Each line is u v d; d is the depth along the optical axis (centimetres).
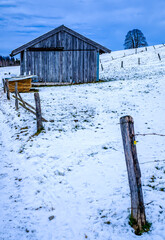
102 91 1817
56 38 2269
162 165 582
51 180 565
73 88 2030
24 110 1253
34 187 536
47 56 2298
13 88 1909
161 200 429
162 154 654
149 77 2219
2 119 1202
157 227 358
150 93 1562
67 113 1203
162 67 2766
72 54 2314
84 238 359
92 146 766
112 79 2594
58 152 729
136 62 3978
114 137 851
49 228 392
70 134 898
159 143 752
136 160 349
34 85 2295
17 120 1099
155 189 475
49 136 867
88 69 2358
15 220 416
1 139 914
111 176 555
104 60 6025
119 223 378
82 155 697
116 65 4197
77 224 396
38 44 2255
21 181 569
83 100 1520
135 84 1958
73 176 576
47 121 1039
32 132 916
